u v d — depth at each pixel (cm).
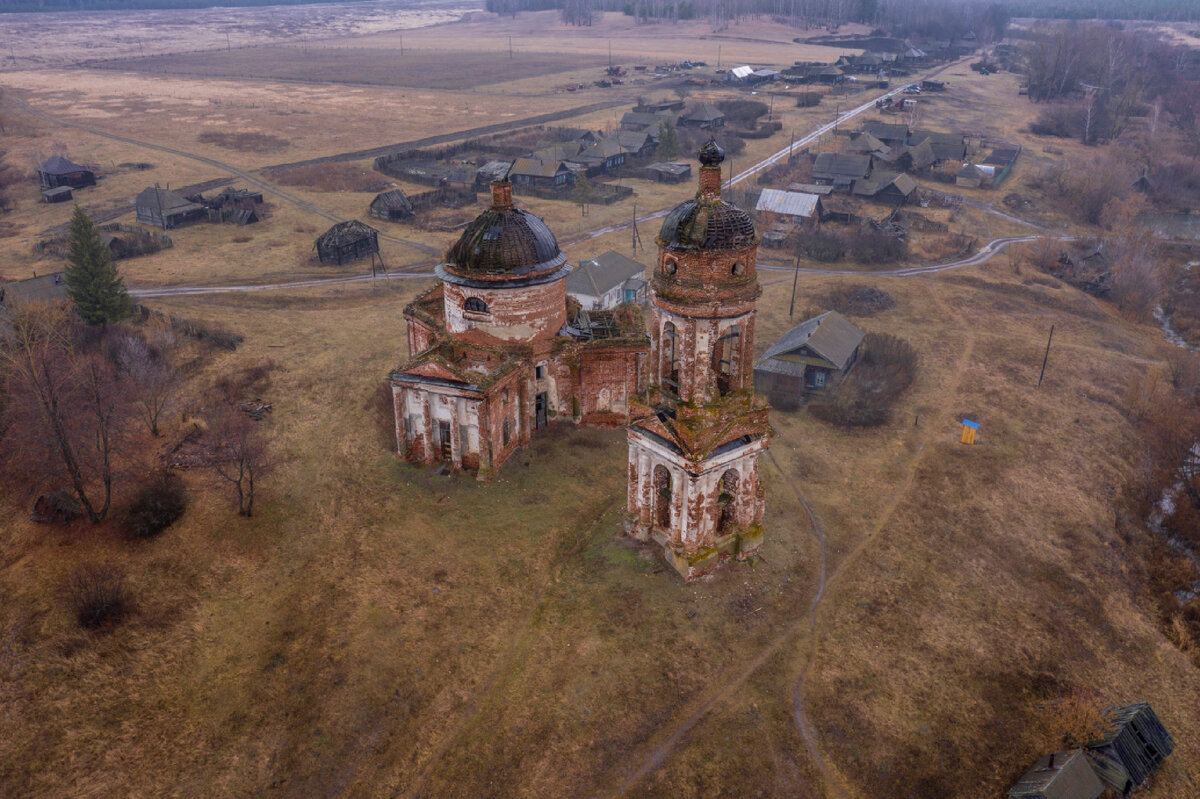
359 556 4062
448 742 3100
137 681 3328
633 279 7769
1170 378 6519
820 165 12231
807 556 4166
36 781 2914
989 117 17462
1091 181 11881
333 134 16162
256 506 4406
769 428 3769
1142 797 3006
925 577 4072
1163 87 19725
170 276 8531
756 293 3425
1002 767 3067
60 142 14788
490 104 19525
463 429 4688
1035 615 3881
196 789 2916
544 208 11444
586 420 5294
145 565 3953
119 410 4703
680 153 14425
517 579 3928
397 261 9206
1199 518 4775
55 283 7019
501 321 4775
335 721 3170
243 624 3644
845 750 3102
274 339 6744
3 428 4822
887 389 5969
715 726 3170
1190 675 3650
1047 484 4981
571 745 3083
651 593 3797
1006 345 7100
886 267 9250
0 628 3562
